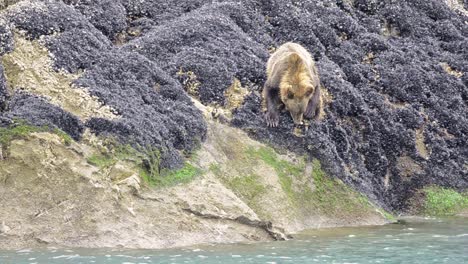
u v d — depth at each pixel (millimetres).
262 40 39469
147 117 30953
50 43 32500
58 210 27359
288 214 31969
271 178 32500
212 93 34625
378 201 36094
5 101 30234
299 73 33500
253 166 32625
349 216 33656
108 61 33062
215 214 28828
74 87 30844
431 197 37781
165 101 32688
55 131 28406
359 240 30156
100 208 27516
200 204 28844
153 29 38719
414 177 38094
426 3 47562
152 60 35906
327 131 35094
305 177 33531
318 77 35969
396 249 28594
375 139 37750
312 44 40000
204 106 34188
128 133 29453
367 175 36625
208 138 32781
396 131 38469
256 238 29094
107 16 38500
